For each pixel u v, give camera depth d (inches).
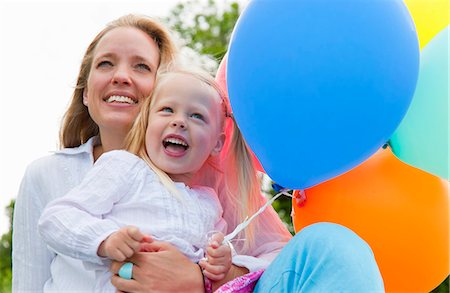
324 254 72.2
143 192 84.0
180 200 85.0
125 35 94.9
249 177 94.0
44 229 80.6
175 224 83.1
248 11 78.7
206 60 101.8
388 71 73.5
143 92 93.7
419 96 79.1
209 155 93.4
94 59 95.0
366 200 84.5
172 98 87.1
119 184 83.0
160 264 78.8
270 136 77.0
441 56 78.4
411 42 75.5
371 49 73.0
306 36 73.4
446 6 89.4
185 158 86.5
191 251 82.7
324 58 72.8
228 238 82.7
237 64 77.9
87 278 82.4
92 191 82.0
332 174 78.7
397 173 86.0
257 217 95.3
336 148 75.7
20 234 92.0
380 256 84.8
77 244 78.4
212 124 88.5
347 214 85.0
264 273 78.6
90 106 94.6
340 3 74.2
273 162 79.1
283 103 74.4
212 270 79.9
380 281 71.8
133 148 88.6
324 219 86.4
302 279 73.0
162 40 99.5
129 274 78.6
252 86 76.2
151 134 86.8
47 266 90.7
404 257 84.9
